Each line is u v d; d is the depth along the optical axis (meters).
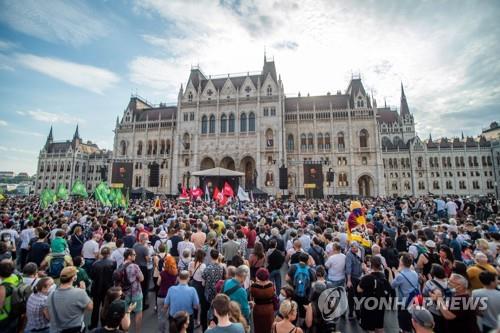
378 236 15.55
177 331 5.67
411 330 8.38
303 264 9.45
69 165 124.69
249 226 15.77
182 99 88.00
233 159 80.69
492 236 13.19
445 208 28.67
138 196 72.38
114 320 5.54
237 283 8.01
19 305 7.52
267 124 80.19
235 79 89.56
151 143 94.50
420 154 97.00
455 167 94.88
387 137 114.88
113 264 10.60
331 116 81.56
